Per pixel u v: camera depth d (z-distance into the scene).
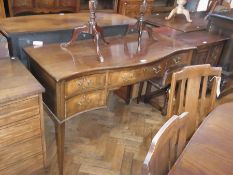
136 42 1.93
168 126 0.88
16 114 1.20
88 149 1.91
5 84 1.23
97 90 1.50
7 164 1.31
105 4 3.37
